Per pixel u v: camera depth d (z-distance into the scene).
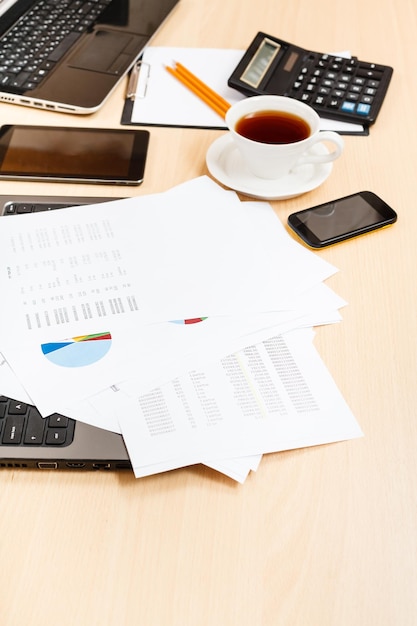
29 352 0.59
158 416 0.55
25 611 0.46
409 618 0.46
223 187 0.77
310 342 0.61
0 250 0.67
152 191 0.76
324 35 1.00
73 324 0.61
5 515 0.50
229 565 0.48
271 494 0.51
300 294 0.65
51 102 0.84
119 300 0.63
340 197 0.75
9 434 0.53
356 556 0.49
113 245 0.68
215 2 1.06
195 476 0.52
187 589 0.47
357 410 0.57
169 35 0.99
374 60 0.96
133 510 0.50
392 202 0.75
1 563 0.48
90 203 0.73
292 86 0.88
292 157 0.72
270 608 0.46
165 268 0.66
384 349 0.61
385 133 0.84
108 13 0.98
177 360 0.59
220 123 0.85
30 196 0.73
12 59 0.89
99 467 0.53
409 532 0.50
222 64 0.94
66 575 0.47
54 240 0.69
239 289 0.65
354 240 0.71
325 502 0.51
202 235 0.70
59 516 0.50
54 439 0.53
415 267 0.68
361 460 0.54
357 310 0.64
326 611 0.46
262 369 0.59
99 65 0.89
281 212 0.74
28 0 0.98
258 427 0.55
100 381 0.57
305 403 0.56
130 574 0.47
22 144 0.79
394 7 1.06
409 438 0.55
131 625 0.45
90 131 0.82
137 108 0.86
